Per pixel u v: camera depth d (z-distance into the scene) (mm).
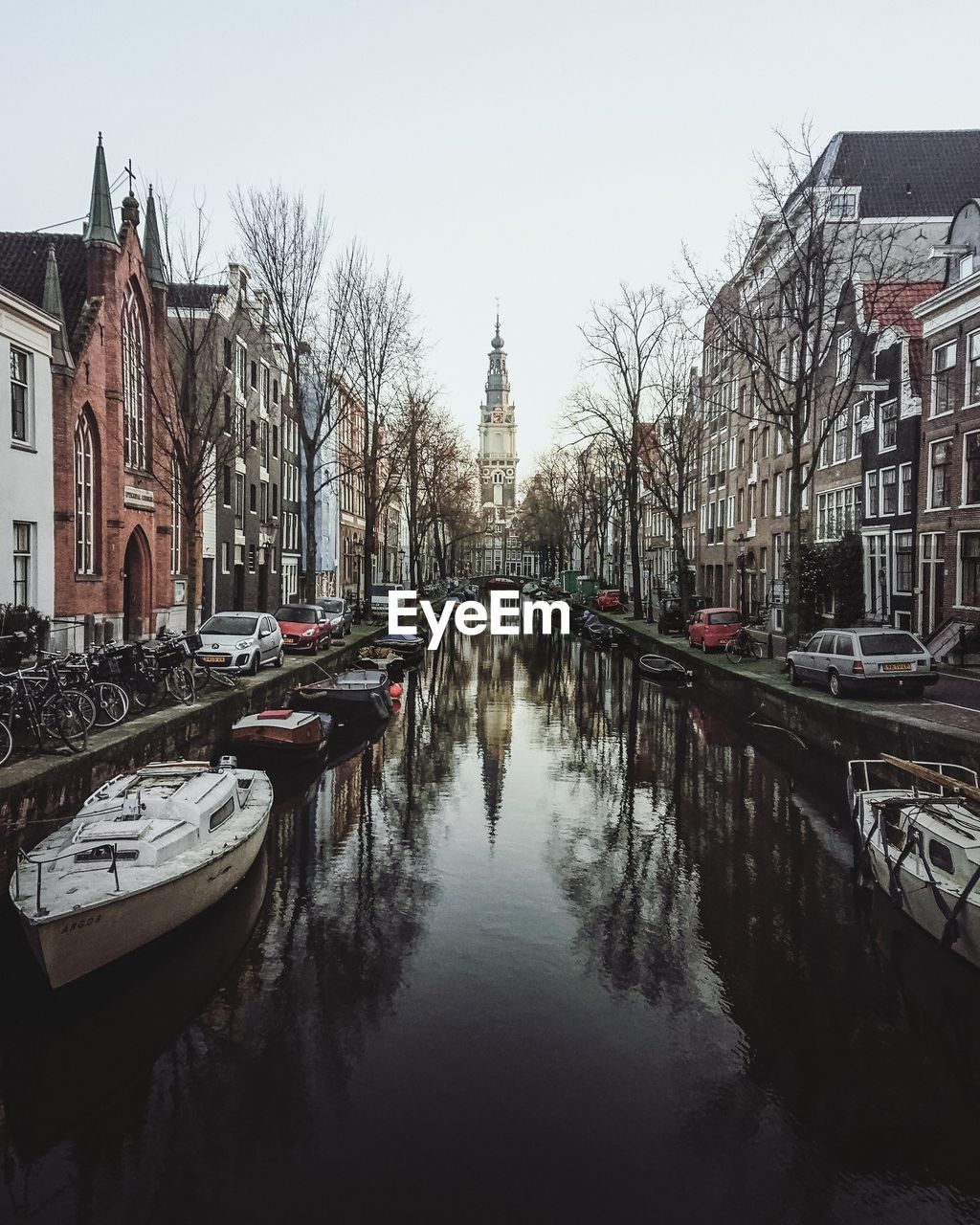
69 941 6852
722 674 27281
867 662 18719
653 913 9070
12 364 19438
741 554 46469
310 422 50438
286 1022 6879
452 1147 5453
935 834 8414
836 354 33406
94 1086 6070
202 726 16859
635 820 12344
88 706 13117
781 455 39906
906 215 38781
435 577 95125
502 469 176375
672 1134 5598
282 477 45031
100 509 23469
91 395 22797
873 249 30703
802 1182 5203
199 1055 6453
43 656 14438
